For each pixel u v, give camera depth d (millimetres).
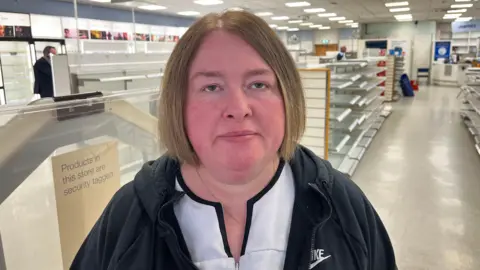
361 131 5863
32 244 1173
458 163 5410
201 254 673
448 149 6180
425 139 6898
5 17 8164
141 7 11789
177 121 646
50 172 1126
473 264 2848
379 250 794
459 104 11312
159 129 685
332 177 772
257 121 602
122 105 1311
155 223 673
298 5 11836
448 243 3152
